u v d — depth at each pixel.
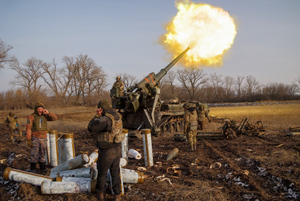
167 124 14.89
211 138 11.65
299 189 5.09
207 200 4.82
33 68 63.16
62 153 6.93
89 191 5.07
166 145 10.36
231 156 8.09
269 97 77.88
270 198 4.90
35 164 6.44
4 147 9.91
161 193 5.16
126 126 13.23
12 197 5.11
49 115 6.53
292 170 6.09
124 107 12.73
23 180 5.34
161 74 14.10
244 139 11.29
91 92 70.69
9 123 11.72
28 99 53.81
